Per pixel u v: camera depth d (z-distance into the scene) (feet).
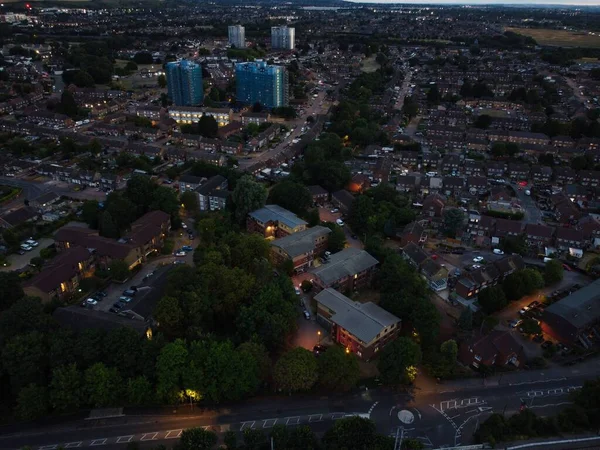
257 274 482.69
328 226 615.57
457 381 402.52
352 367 375.86
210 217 615.57
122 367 360.89
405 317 446.60
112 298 491.72
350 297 501.97
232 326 452.35
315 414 363.35
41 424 349.00
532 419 350.84
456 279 540.11
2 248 570.87
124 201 611.06
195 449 310.04
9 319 372.38
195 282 439.22
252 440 318.04
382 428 353.10
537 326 451.94
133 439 338.34
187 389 356.18
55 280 466.29
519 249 588.91
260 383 382.01
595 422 351.05
